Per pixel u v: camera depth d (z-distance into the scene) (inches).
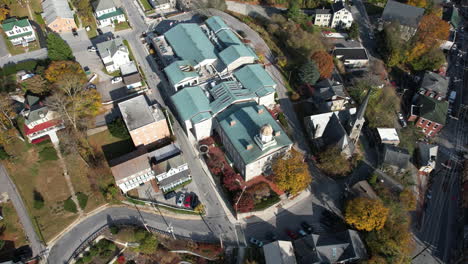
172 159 3511.3
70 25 5295.3
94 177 3597.4
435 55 5300.2
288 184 3307.1
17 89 4153.5
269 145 3403.1
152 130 3811.5
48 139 3885.3
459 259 3304.6
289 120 4308.6
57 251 3120.1
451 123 4872.0
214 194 3550.7
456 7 7209.6
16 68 4362.7
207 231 3292.3
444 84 5000.0
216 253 3112.7
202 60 4527.6
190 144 3971.5
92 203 3435.0
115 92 4399.6
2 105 3639.3
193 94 4020.7
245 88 4160.9
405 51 5408.5
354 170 3853.3
